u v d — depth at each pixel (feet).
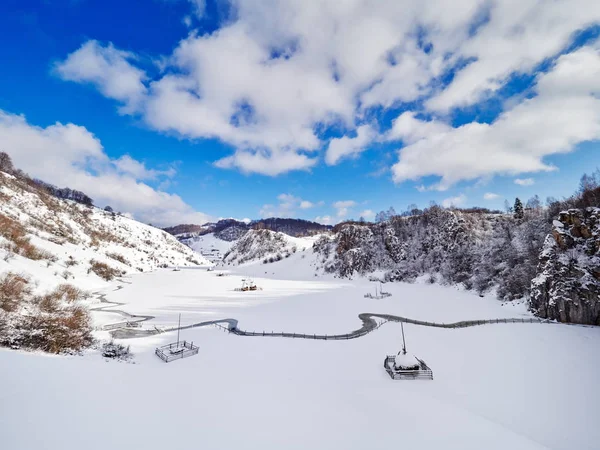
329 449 34.60
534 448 44.57
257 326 134.31
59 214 413.59
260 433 36.29
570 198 212.43
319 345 108.06
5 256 164.45
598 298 130.31
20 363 49.32
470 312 158.81
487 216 303.68
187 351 96.22
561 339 111.24
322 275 361.30
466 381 80.84
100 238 468.75
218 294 237.04
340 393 58.90
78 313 112.57
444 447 40.37
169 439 31.81
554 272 145.48
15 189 374.84
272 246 556.92
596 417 65.05
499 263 215.51
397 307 173.37
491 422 53.42
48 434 28.96
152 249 652.48
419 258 295.48
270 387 56.29
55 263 226.58
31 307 105.50
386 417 47.96
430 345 108.06
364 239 354.74
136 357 93.97
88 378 48.24
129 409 38.04
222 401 45.39
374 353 100.83
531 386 78.02
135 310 169.89
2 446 25.52
